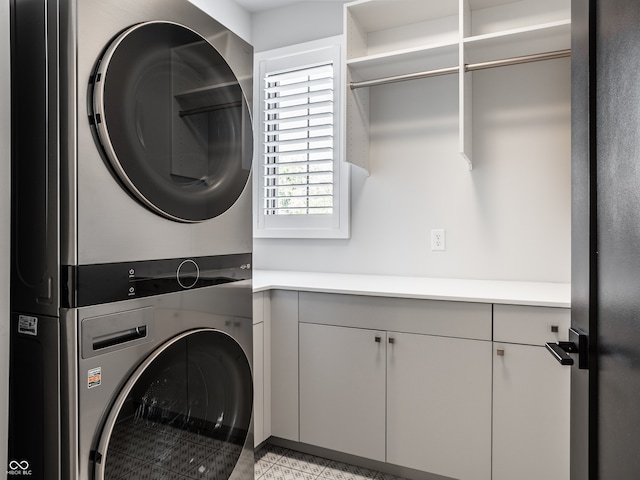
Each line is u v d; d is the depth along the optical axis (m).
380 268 2.57
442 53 2.15
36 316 1.00
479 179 2.33
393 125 2.53
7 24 1.00
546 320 1.67
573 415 1.09
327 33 2.74
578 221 1.02
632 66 0.69
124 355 1.06
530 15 2.17
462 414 1.81
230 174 1.40
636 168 0.68
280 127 2.81
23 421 1.03
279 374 2.19
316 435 2.11
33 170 1.00
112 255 1.03
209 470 1.35
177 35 1.19
